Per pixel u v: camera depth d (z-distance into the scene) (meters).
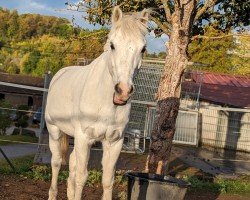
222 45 31.95
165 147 7.28
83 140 4.52
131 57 3.82
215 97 22.06
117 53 3.85
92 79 4.43
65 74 5.44
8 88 41.19
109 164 4.55
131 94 3.84
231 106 21.02
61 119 5.16
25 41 70.88
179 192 5.07
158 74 15.59
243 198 8.28
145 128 13.20
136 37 3.84
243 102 21.56
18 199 6.40
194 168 11.80
